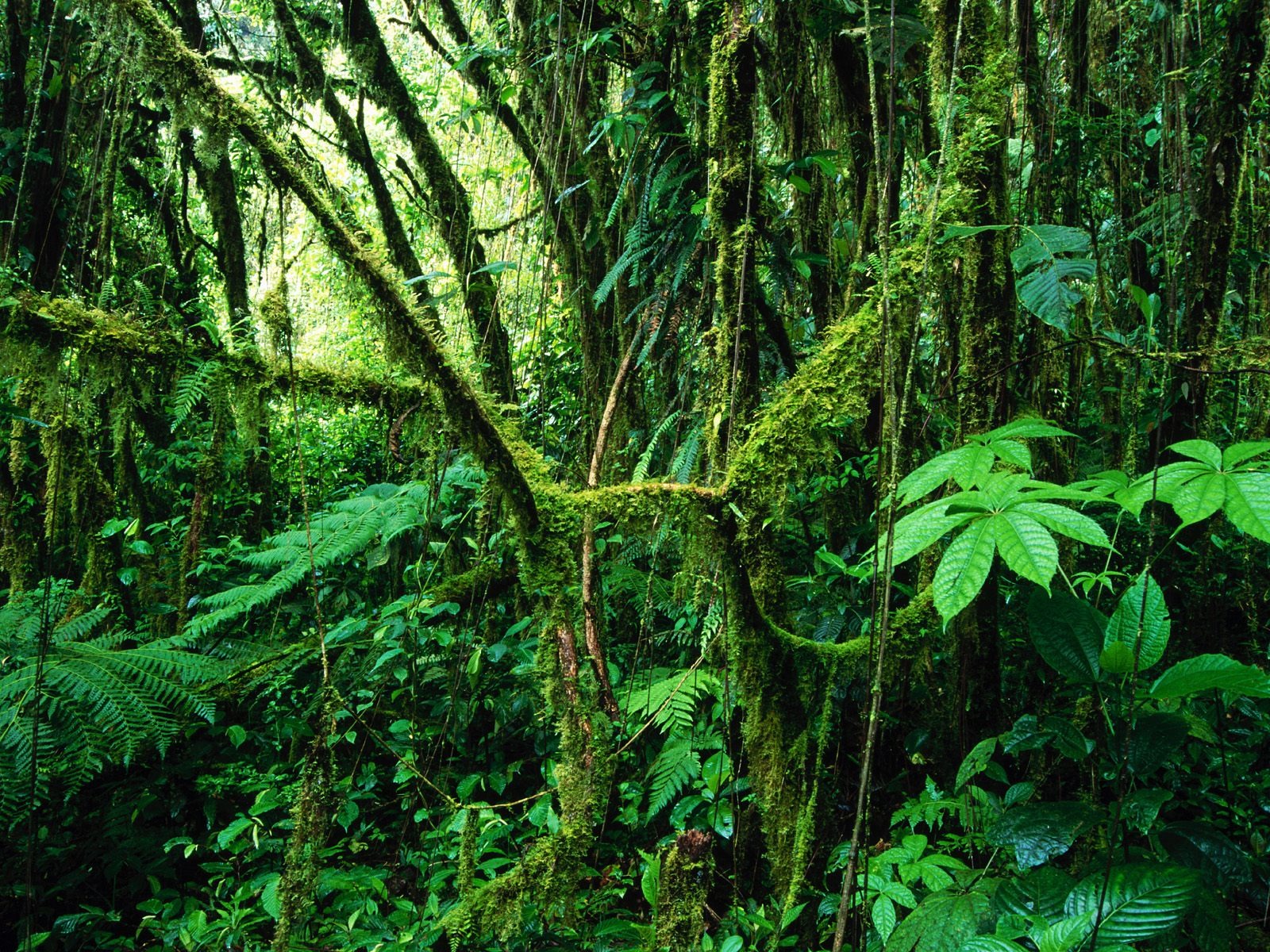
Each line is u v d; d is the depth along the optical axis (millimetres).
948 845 1848
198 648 2926
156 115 4082
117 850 2451
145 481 3633
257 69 4062
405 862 2479
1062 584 1914
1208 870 1336
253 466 3762
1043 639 1308
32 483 3047
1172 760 1329
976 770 1649
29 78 3520
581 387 3646
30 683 2299
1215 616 2348
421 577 2982
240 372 1479
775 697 1652
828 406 1493
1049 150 2676
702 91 2289
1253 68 2232
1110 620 1265
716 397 1822
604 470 3057
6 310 1307
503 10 3676
